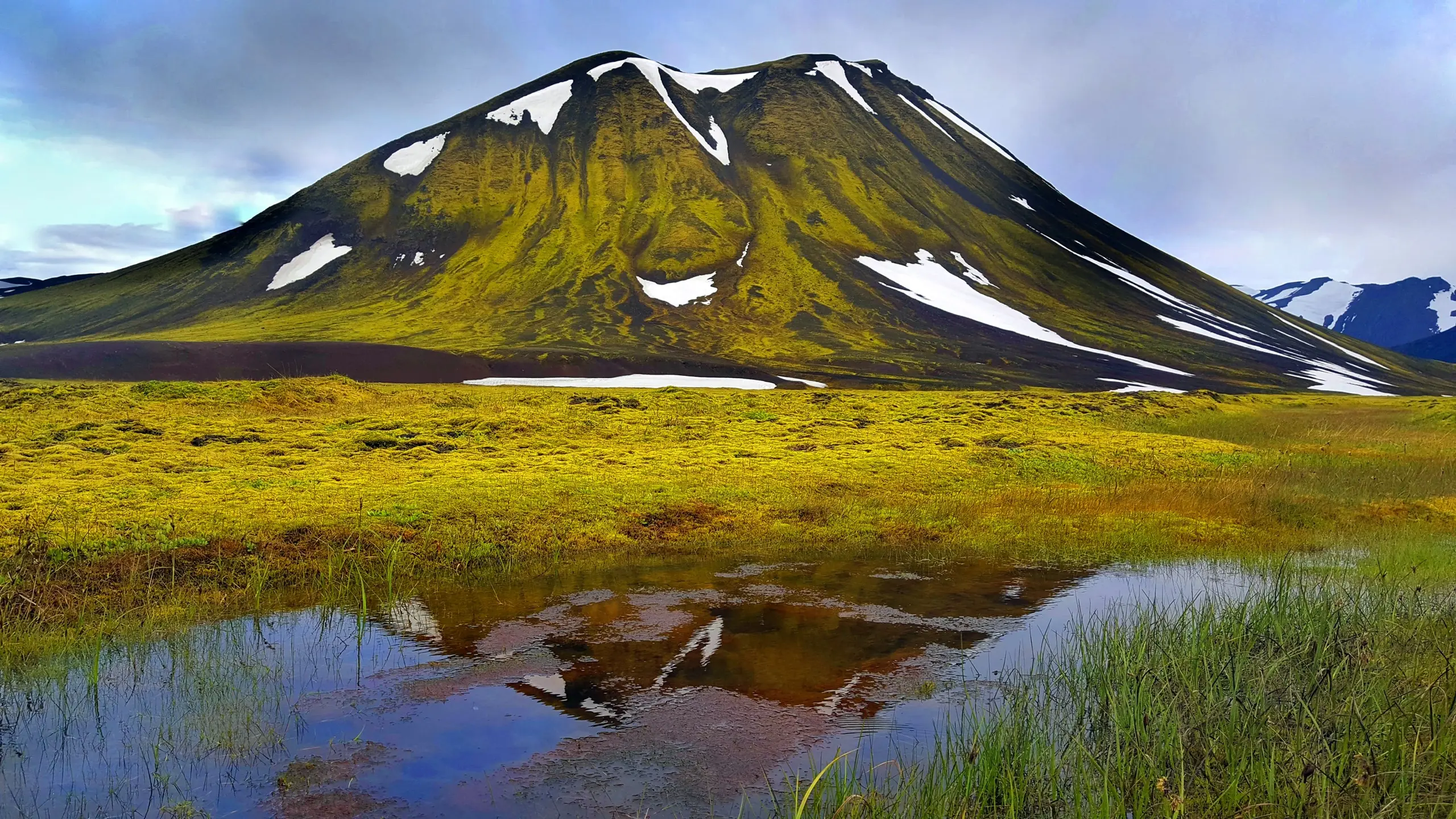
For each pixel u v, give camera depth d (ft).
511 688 31.68
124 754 26.08
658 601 43.19
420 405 106.32
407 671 33.42
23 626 37.70
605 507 60.54
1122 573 49.37
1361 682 25.72
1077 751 23.50
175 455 72.64
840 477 73.36
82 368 204.13
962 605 42.50
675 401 118.01
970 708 29.43
